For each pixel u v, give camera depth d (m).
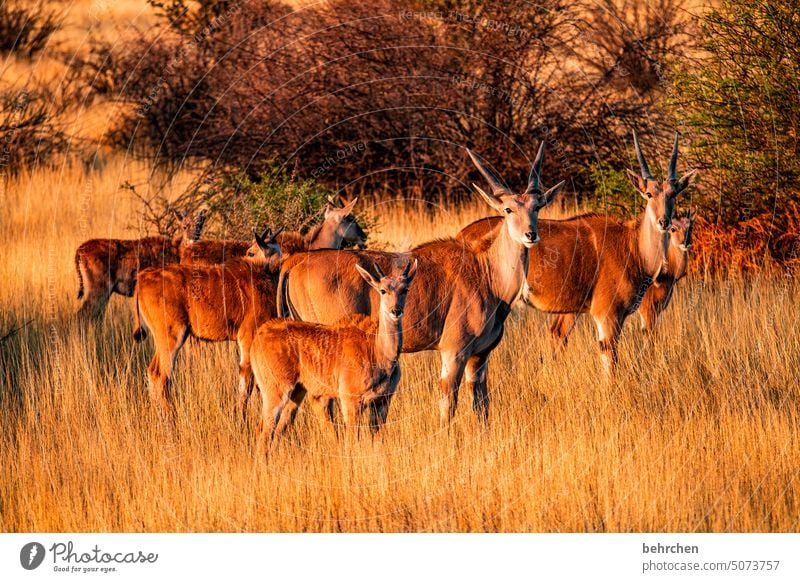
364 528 28.97
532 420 35.34
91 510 29.77
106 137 75.19
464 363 36.19
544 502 29.27
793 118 50.53
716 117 51.22
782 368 38.28
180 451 33.12
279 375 32.75
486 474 30.78
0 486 31.19
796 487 29.70
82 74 79.81
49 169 70.12
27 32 86.25
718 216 50.94
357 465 30.98
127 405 36.25
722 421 33.88
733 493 29.41
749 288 46.81
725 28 52.00
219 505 29.66
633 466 30.95
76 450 33.06
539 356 41.03
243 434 34.38
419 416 35.81
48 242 54.50
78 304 46.31
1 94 77.81
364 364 32.47
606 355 40.72
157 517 29.31
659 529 28.34
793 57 50.59
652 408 36.03
